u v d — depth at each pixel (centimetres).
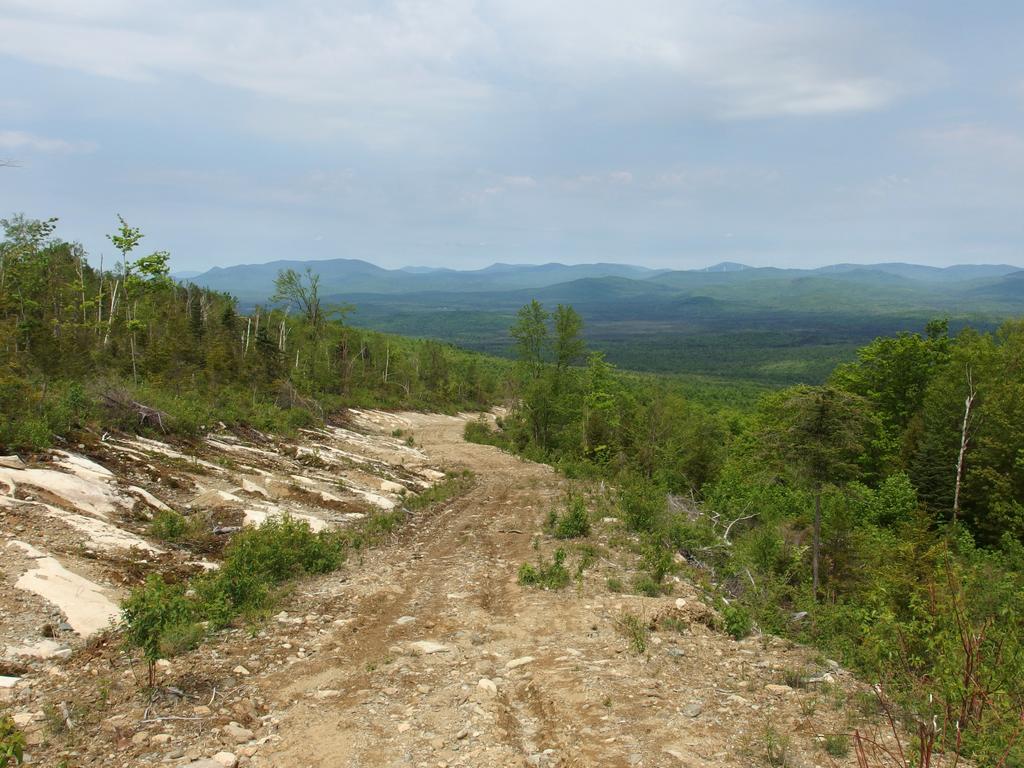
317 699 646
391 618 924
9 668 661
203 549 1182
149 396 2117
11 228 3725
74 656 710
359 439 3472
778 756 504
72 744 536
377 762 520
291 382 4172
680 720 573
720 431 4609
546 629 866
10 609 775
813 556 1457
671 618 903
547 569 1167
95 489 1257
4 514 1042
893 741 545
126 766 508
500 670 722
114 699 622
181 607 712
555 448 4156
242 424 2491
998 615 989
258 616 890
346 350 6197
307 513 1603
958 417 2941
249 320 5403
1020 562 1900
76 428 1587
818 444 1464
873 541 1723
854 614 955
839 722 584
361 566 1232
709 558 1459
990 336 3628
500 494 2320
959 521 2675
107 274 4697
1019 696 602
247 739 563
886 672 709
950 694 585
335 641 817
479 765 511
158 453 1683
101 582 909
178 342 3750
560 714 592
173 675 681
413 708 621
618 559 1293
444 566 1249
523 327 4653
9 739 464
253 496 1623
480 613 942
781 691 658
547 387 4278
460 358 11838
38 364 2356
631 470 2989
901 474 2630
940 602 883
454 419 6575
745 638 875
